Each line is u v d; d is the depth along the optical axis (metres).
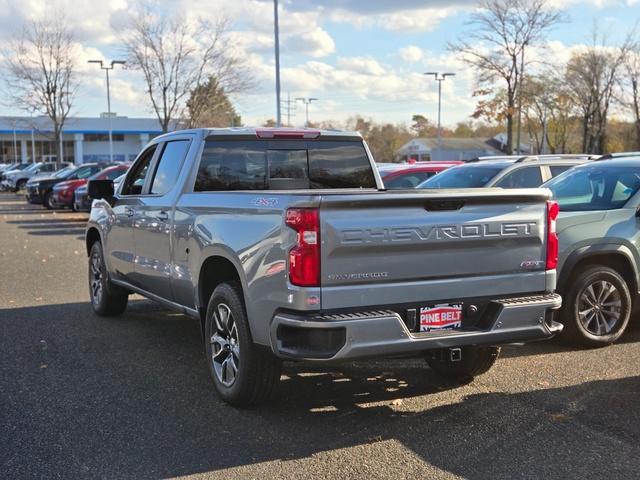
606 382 5.54
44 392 5.34
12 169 48.81
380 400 5.20
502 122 34.84
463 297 4.54
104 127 75.44
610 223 6.63
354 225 4.16
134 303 8.93
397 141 100.00
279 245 4.27
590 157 9.46
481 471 3.96
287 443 4.37
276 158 6.29
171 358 6.31
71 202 26.11
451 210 4.44
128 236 6.92
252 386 4.77
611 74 45.28
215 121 36.41
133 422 4.72
